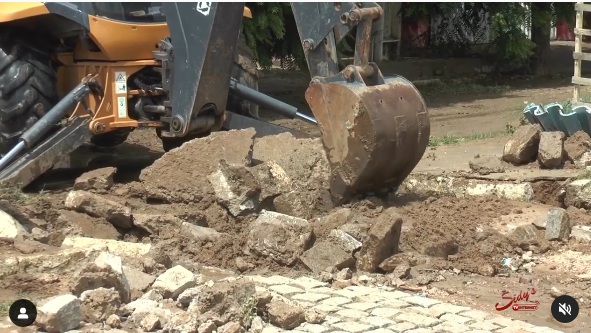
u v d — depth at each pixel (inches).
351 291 363.6
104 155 534.0
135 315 333.7
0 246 374.0
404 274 376.5
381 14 414.9
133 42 466.0
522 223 422.6
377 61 849.5
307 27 417.4
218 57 453.4
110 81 463.8
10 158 438.9
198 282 357.4
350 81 408.8
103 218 401.1
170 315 335.3
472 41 931.3
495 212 431.2
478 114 697.0
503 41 856.9
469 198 443.8
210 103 459.8
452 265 386.9
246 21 647.8
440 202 434.9
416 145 415.2
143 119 470.6
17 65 460.4
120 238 400.2
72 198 403.5
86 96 460.4
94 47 468.4
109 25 461.4
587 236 413.7
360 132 403.2
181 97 455.8
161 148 551.5
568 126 509.4
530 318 353.7
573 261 394.9
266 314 341.1
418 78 872.3
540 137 486.6
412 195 448.8
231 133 429.4
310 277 375.6
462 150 552.4
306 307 350.0
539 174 467.5
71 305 328.8
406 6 882.1
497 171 479.2
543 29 885.8
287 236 385.7
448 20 922.1
